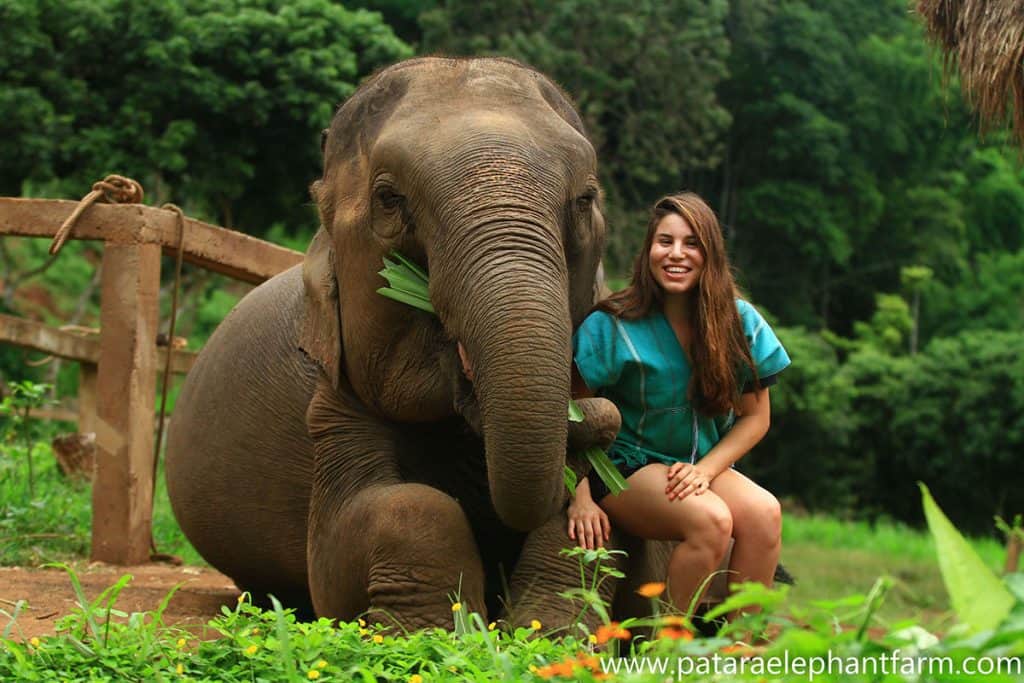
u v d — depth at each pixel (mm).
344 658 3545
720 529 4613
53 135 18531
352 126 4965
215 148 19484
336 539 4785
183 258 7887
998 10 8422
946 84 9125
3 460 8484
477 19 29750
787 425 32594
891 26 45094
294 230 21562
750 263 40812
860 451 34656
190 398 6652
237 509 6066
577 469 4625
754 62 41312
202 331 30297
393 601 4418
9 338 10203
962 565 2457
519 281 4105
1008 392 32938
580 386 4906
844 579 18906
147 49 18594
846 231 42719
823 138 40281
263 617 3850
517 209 4246
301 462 5738
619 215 31000
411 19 32750
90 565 7258
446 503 4562
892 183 44875
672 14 31453
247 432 6008
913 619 2623
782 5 41406
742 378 4879
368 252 4707
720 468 4793
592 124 30422
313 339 5141
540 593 4523
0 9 18359
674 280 4766
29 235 7445
